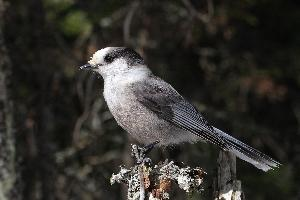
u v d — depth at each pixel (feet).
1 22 41.01
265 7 52.39
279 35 53.06
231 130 49.78
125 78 34.94
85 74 47.62
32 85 44.19
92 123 48.75
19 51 42.63
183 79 50.62
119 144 49.14
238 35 52.08
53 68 46.68
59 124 49.26
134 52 35.63
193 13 46.39
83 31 47.78
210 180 45.27
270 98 51.08
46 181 43.60
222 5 48.08
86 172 48.39
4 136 40.16
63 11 48.34
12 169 40.37
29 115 42.91
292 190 49.19
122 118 35.12
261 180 48.80
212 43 51.78
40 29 45.03
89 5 48.47
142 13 47.24
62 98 48.85
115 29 47.88
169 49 49.39
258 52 52.16
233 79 50.57
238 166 49.01
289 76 51.78
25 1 44.55
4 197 40.09
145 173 28.91
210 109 48.19
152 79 35.32
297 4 52.95
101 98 47.88
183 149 45.88
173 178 28.86
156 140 35.24
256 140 50.75
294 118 54.19
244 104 50.21
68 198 47.44
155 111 34.60
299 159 51.96
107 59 35.22
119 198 48.55
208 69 50.80
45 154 43.60
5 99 40.34
